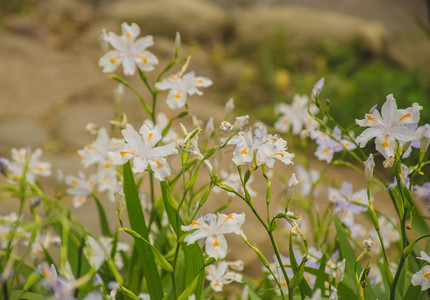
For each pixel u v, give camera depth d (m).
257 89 3.49
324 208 1.67
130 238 1.45
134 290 0.93
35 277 0.75
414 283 0.79
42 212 1.47
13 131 2.57
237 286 1.28
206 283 1.18
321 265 0.89
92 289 0.81
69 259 0.90
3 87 3.09
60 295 0.74
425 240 1.05
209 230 0.77
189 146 0.79
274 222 0.77
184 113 0.92
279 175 1.12
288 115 1.08
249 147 0.77
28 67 3.38
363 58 3.77
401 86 3.02
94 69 3.40
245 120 0.81
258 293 0.93
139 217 0.82
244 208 1.79
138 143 0.77
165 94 3.07
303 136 0.94
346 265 0.87
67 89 3.10
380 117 0.77
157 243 0.94
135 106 2.93
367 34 3.76
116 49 0.91
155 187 1.82
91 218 1.59
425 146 0.78
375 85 3.17
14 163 0.98
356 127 0.89
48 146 2.50
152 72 3.36
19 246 1.22
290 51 3.80
